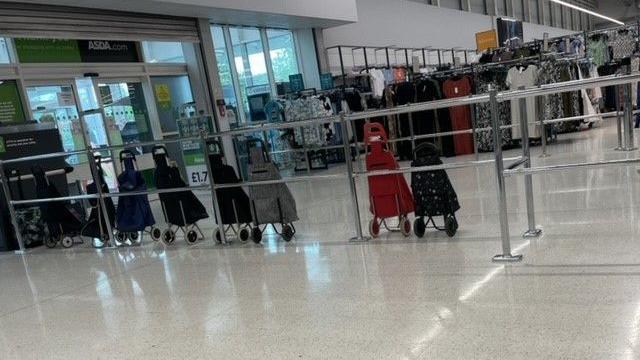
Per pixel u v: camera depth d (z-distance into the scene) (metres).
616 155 5.51
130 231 4.59
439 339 1.98
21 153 5.37
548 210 3.66
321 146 8.08
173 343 2.36
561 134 8.20
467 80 7.18
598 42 8.72
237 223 4.15
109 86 7.35
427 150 3.39
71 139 6.84
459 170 6.02
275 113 8.73
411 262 2.98
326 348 2.06
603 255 2.59
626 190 3.86
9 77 6.08
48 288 3.67
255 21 8.88
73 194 6.48
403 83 7.70
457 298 2.35
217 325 2.49
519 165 3.08
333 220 4.52
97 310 3.00
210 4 7.25
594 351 1.72
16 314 3.15
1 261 4.86
